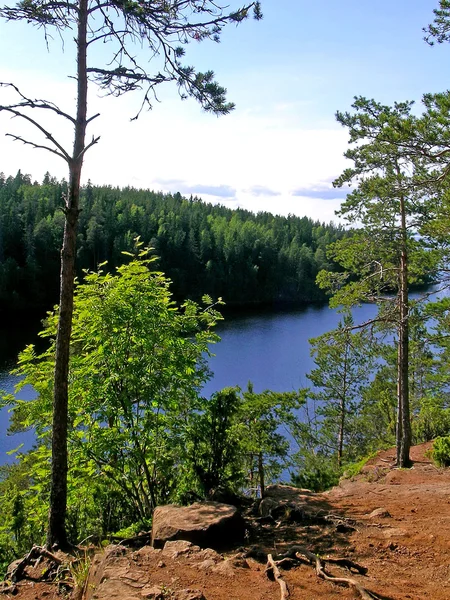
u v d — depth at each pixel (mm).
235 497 9305
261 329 57375
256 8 7168
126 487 9945
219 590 4211
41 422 10539
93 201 92438
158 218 92750
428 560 5113
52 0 6969
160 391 10273
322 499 8430
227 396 9289
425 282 15484
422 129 9664
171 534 5820
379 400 24688
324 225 147125
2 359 36500
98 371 10172
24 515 9828
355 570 4895
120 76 7387
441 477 11297
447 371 17719
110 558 4879
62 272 7363
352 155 13648
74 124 7262
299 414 31031
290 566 4930
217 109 7961
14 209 71250
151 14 7145
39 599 5152
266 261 92625
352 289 15844
